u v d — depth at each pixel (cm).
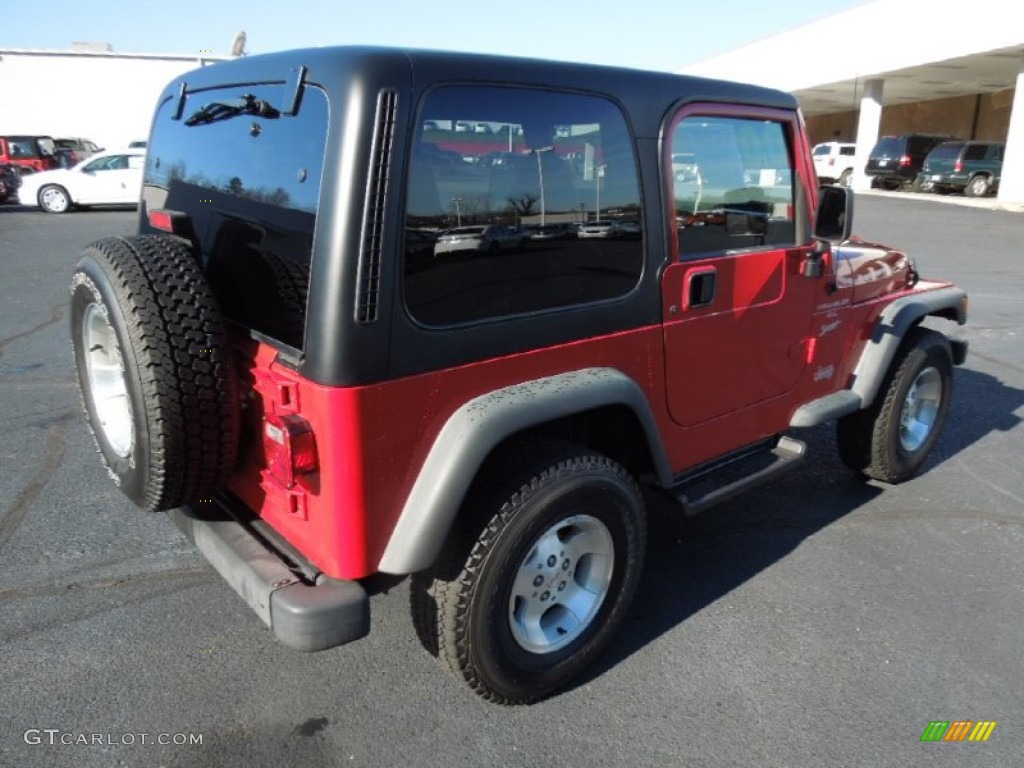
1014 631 322
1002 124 3331
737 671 295
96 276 232
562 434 289
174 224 268
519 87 237
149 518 396
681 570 365
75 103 3634
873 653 306
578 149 256
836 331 385
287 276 221
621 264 274
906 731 266
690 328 303
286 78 226
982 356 743
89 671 285
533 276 248
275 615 221
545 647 269
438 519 225
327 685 282
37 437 496
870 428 428
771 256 333
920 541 396
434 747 255
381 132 205
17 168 2222
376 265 208
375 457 218
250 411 245
